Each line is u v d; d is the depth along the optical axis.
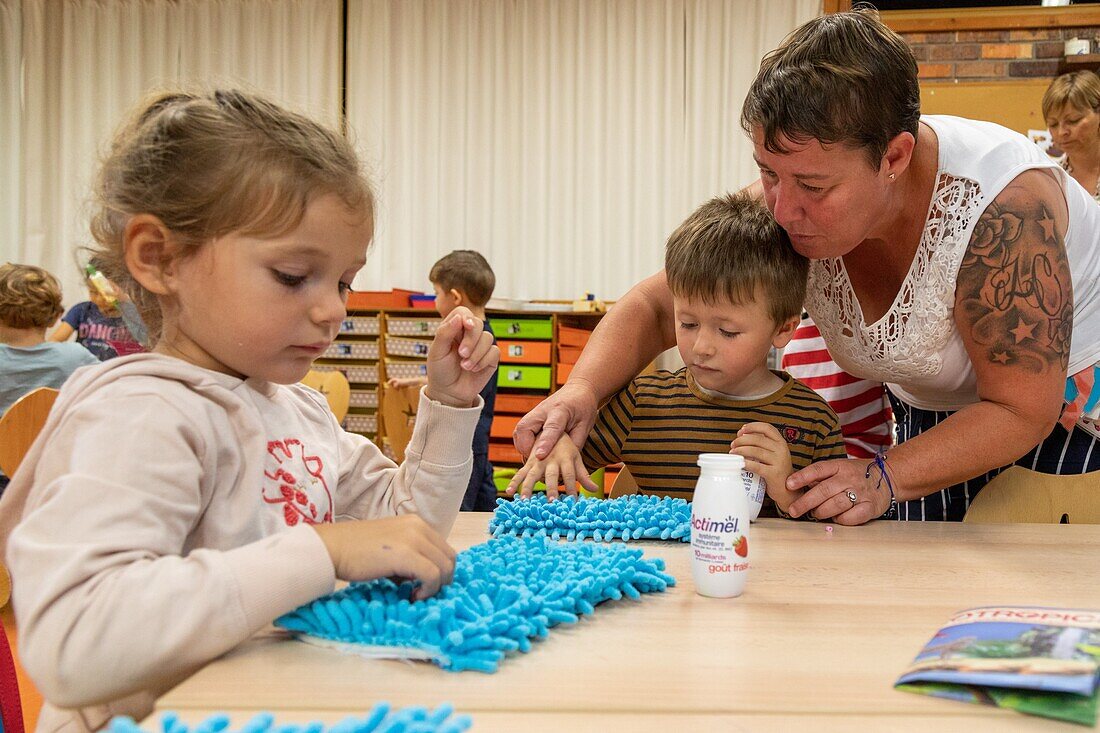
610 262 4.76
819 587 0.81
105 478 0.60
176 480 0.63
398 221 4.87
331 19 4.87
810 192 1.11
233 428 0.74
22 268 3.03
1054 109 2.86
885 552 0.98
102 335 4.03
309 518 0.80
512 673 0.57
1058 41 4.16
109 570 0.56
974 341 1.24
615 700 0.52
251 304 0.71
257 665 0.57
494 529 1.09
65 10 4.98
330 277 0.74
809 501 1.16
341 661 0.58
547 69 4.77
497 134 4.81
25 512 0.65
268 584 0.59
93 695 0.54
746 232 1.37
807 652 0.62
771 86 1.07
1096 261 1.38
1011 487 1.42
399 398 3.67
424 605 0.62
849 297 1.40
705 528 0.78
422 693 0.53
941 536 1.08
